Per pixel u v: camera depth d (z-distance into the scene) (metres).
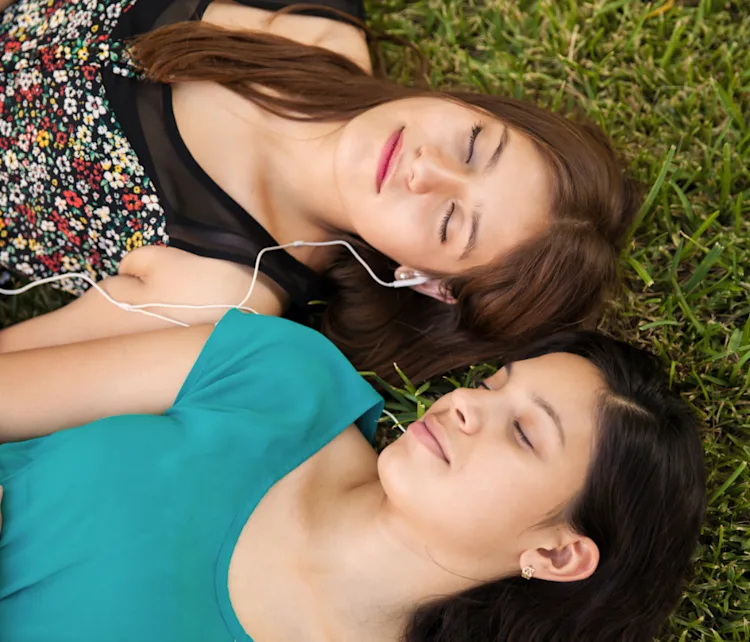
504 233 1.38
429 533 1.18
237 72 1.45
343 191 1.42
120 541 1.11
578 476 1.14
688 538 1.23
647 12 1.77
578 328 1.49
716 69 1.78
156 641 1.09
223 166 1.46
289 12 1.59
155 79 1.40
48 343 1.47
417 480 1.15
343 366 1.39
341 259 1.60
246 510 1.20
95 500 1.13
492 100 1.47
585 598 1.23
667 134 1.74
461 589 1.25
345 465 1.34
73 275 1.46
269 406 1.30
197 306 1.43
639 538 1.19
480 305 1.47
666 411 1.22
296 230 1.55
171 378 1.32
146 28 1.42
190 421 1.24
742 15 1.80
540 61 1.81
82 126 1.39
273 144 1.50
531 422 1.15
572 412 1.15
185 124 1.44
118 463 1.15
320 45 1.61
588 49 1.79
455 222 1.38
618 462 1.15
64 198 1.46
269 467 1.24
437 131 1.37
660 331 1.62
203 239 1.43
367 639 1.23
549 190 1.38
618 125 1.78
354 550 1.23
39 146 1.43
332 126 1.48
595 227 1.44
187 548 1.14
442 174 1.34
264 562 1.19
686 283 1.64
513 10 1.81
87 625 1.08
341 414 1.36
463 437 1.16
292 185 1.51
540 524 1.16
